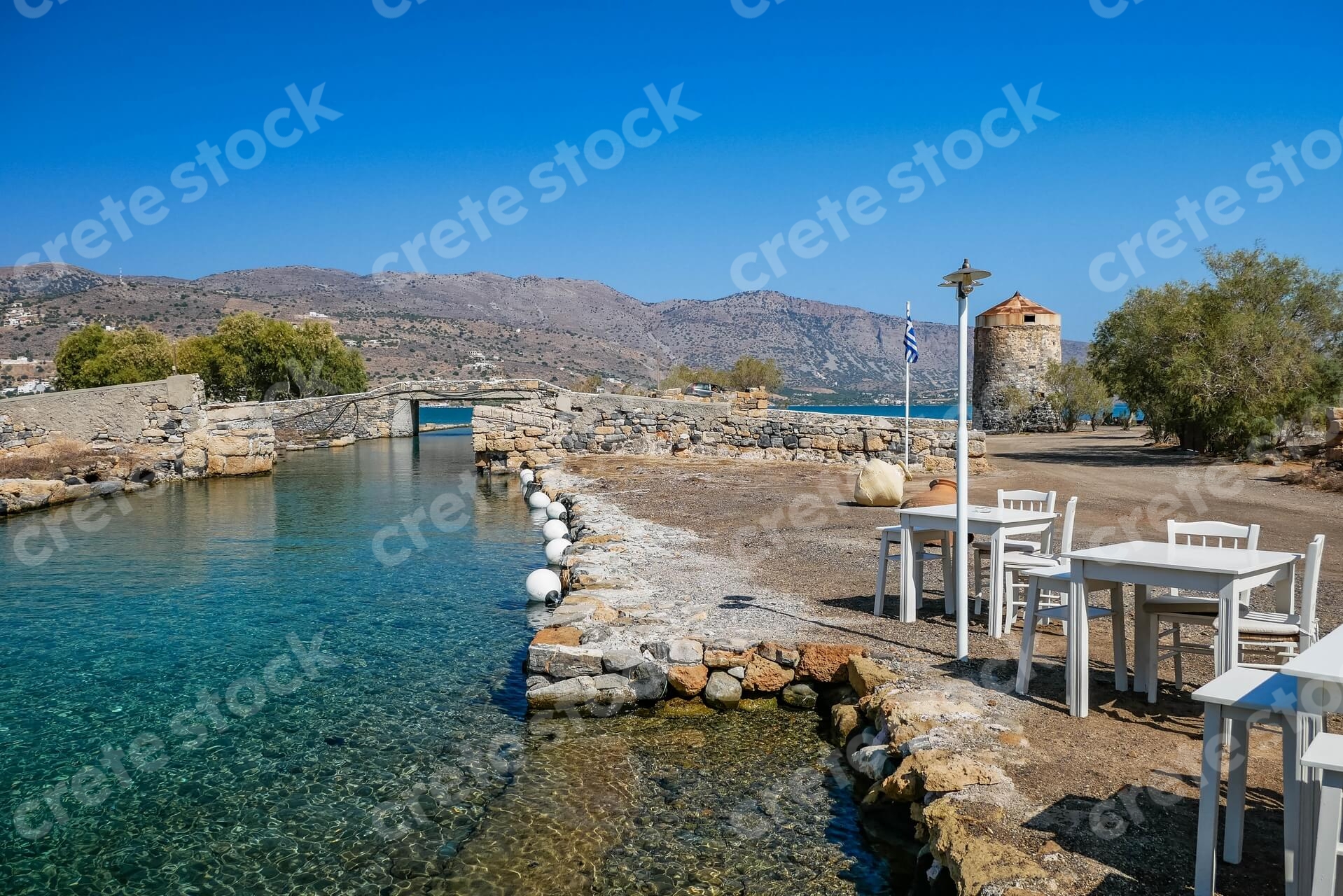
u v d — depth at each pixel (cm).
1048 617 609
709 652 732
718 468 2433
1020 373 4834
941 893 429
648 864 482
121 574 1271
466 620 997
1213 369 2427
